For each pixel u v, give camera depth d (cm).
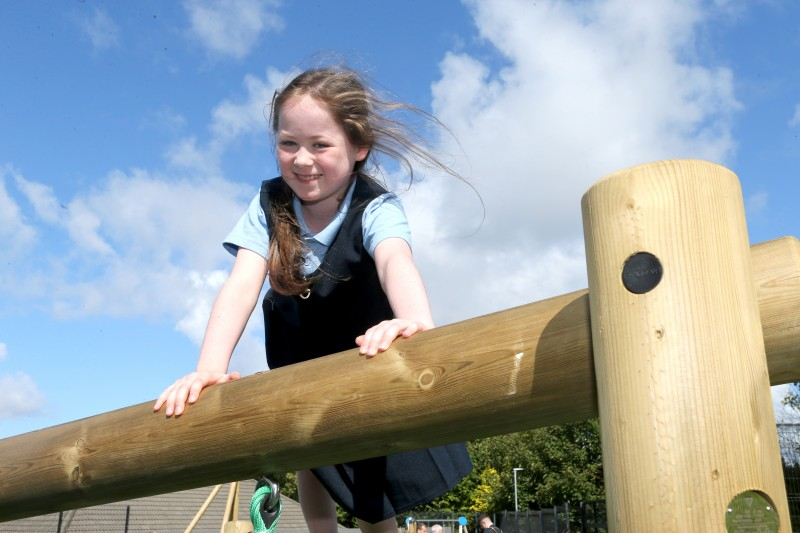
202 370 203
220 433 167
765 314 117
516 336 133
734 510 105
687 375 109
